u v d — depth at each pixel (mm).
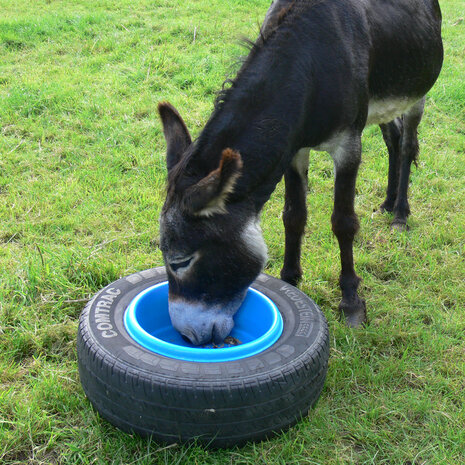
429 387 2811
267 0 10742
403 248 4141
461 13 11023
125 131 5723
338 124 2955
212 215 2381
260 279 3121
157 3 10211
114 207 4551
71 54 7871
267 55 2686
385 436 2523
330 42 2857
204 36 8453
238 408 2268
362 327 3303
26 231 4191
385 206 4719
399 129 4484
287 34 2742
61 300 3373
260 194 2684
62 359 2980
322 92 2836
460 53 8641
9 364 2922
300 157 3287
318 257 3951
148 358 2365
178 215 2367
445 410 2682
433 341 3145
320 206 4668
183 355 2402
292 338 2580
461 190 4992
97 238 4102
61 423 2543
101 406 2432
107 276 3607
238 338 3031
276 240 4145
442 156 5574
